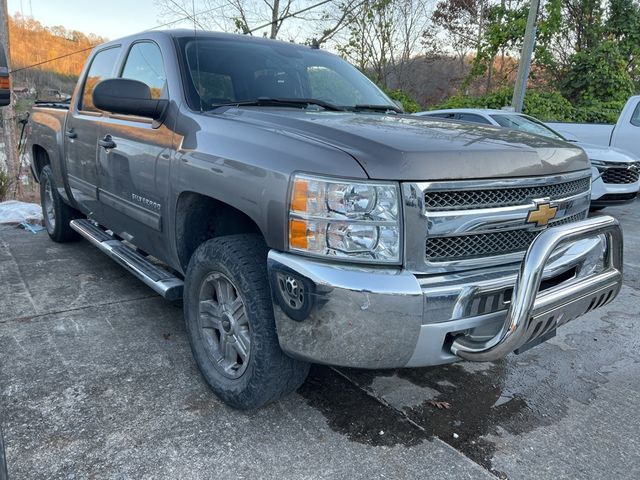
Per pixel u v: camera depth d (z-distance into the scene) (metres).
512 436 2.53
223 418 2.54
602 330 3.80
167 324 3.54
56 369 2.91
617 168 7.48
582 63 16.58
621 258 2.52
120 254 3.59
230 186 2.38
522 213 2.27
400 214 2.01
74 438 2.35
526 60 10.93
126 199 3.40
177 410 2.59
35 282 4.26
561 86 17.14
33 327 3.43
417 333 2.04
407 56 19.73
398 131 2.38
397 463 2.30
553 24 15.74
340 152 2.08
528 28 10.79
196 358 2.78
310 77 3.54
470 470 2.28
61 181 4.66
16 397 2.63
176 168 2.76
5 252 5.07
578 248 2.58
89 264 4.76
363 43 17.16
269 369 2.34
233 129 2.54
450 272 2.14
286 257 2.11
